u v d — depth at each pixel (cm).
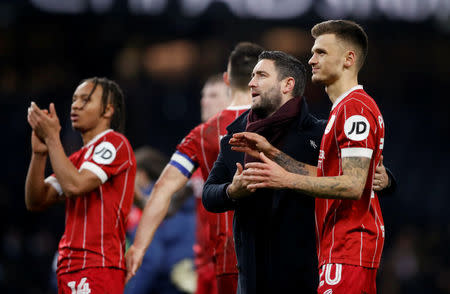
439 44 6006
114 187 1341
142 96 5606
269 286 1128
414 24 5603
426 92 6297
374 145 1081
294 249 1124
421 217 5603
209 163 1447
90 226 1304
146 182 2102
